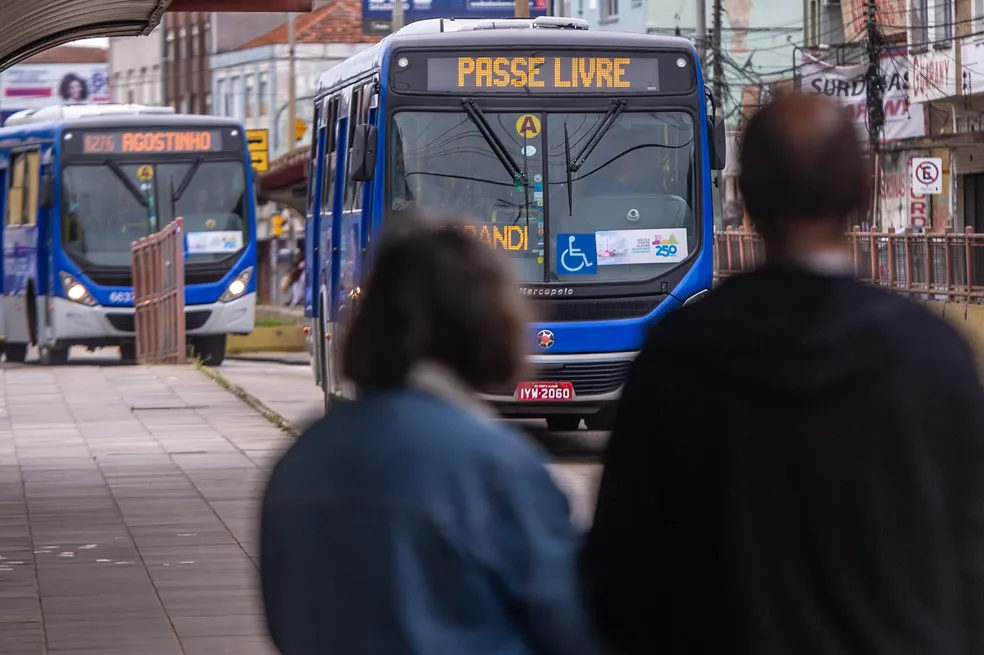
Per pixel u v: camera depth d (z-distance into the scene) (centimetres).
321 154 3716
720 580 548
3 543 1964
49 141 5694
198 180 5716
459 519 496
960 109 7706
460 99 2897
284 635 512
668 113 2947
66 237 5581
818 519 539
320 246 3656
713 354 552
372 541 497
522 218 2888
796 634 538
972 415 546
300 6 3055
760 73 10619
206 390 4300
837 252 576
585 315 2875
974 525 546
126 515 2184
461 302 531
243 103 16988
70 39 3170
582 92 2925
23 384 4516
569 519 512
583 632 503
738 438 545
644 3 10644
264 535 525
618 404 576
